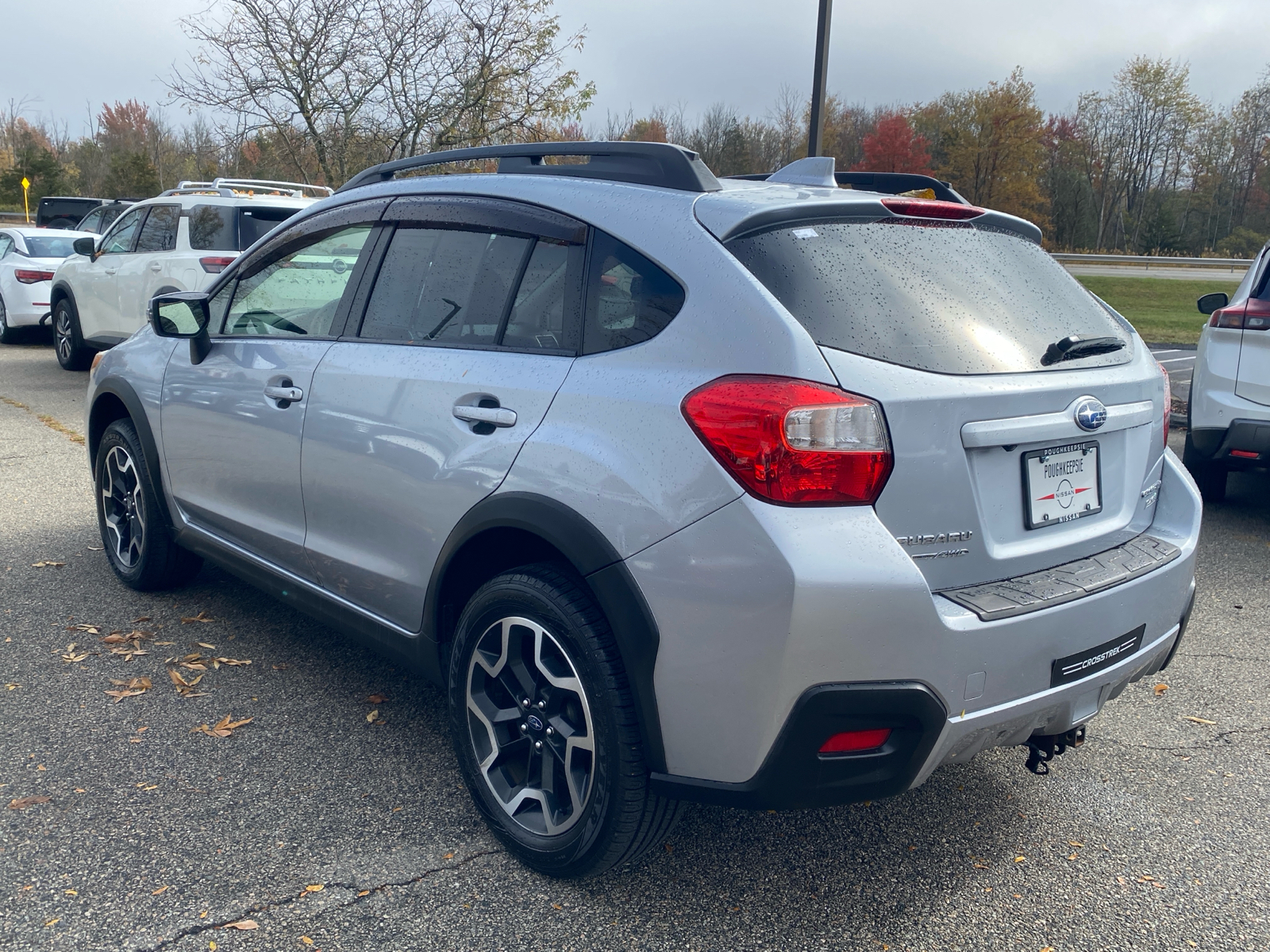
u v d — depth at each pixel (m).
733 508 1.98
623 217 2.39
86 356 11.05
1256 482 7.49
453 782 2.88
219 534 3.72
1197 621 4.47
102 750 2.99
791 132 59.97
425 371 2.70
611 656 2.20
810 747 1.98
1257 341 5.83
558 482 2.25
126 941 2.14
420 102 13.49
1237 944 2.28
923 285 2.27
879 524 1.98
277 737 3.11
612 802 2.22
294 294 3.37
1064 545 2.36
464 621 2.55
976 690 2.06
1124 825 2.79
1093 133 68.19
